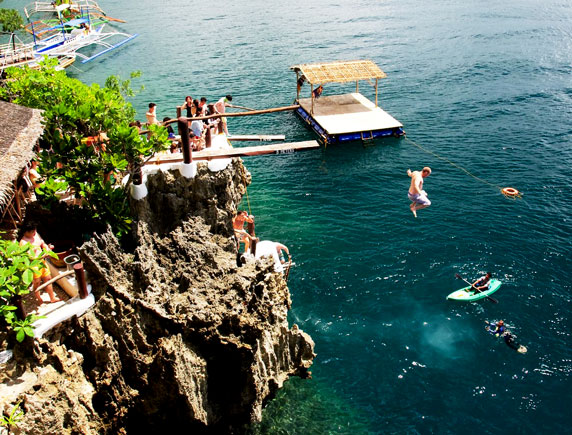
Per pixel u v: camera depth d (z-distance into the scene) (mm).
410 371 27719
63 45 76562
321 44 79750
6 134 22828
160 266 23750
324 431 24562
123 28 90500
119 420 20891
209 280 23453
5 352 18453
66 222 23766
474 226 38656
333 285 33500
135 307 21281
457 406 25922
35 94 28469
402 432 24844
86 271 21078
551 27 83688
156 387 21156
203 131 30312
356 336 29844
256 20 93875
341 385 26969
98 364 20469
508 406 25859
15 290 17734
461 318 30703
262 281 24016
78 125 25078
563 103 57500
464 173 45781
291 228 39219
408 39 80938
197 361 21891
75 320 20078
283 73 68875
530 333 29594
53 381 18547
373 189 44344
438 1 104000
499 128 53125
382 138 53344
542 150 48594
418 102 59969
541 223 38625
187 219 25250
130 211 24406
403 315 31125
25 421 17266
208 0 109875
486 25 86438
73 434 18516
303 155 50438
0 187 20203
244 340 22547
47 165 23562
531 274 33750
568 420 25109
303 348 27297
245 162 49219
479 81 64500
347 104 59781
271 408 25391
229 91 63375
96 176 23547
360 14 95812
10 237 22891
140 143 22828
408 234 38125
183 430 22625
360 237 38062
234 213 27922
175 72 69000
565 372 27344
